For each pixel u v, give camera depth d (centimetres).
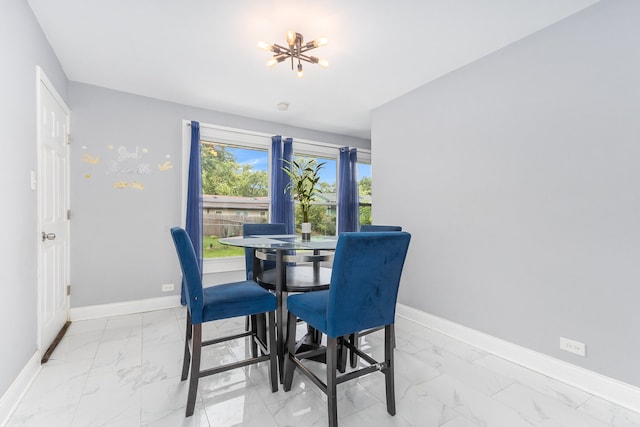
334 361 139
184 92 303
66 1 175
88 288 285
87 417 151
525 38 210
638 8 162
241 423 148
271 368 174
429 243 280
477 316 239
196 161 330
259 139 386
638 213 163
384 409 160
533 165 206
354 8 180
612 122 172
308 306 158
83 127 282
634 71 164
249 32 205
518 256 214
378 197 338
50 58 221
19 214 169
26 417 150
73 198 278
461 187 252
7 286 155
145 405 161
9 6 156
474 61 242
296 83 283
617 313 170
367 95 310
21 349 170
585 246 182
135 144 307
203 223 355
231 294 176
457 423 150
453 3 176
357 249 138
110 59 241
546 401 169
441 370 202
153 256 315
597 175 177
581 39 183
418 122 291
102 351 222
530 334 207
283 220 387
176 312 308
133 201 305
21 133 172
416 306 292
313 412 157
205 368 199
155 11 183
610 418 156
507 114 221
